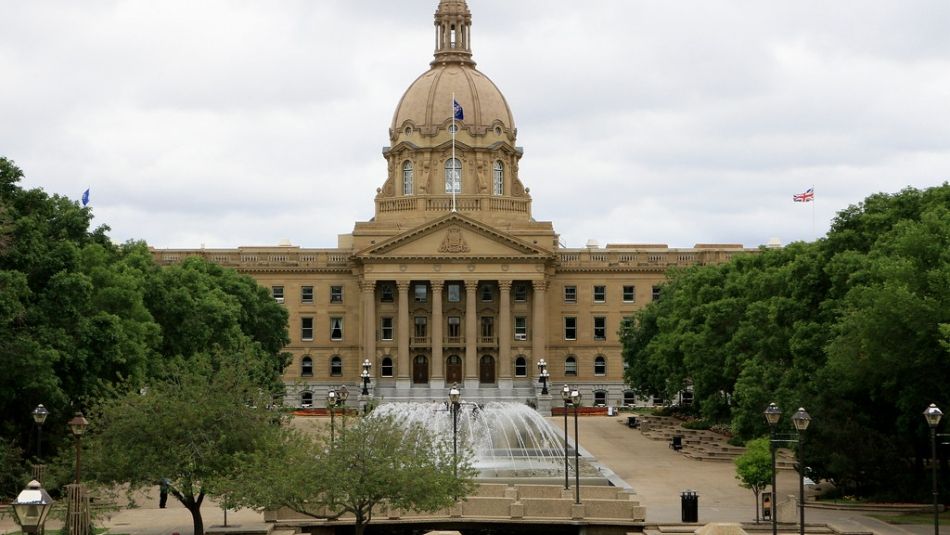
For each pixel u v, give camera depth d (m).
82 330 86.81
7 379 81.44
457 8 195.50
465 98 190.00
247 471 65.12
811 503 80.19
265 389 71.81
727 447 112.44
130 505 69.00
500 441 111.12
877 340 76.44
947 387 76.19
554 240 183.25
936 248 78.94
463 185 187.75
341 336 179.25
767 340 97.88
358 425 66.06
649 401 178.25
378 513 73.62
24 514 41.94
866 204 97.12
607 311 180.62
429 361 176.62
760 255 125.81
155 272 118.00
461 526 74.31
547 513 74.88
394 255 172.75
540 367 160.00
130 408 67.06
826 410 81.19
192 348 115.88
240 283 145.50
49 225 97.31
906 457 82.44
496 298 177.00
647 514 77.19
